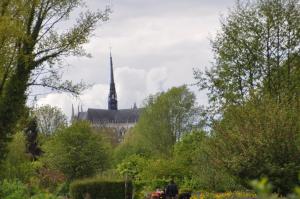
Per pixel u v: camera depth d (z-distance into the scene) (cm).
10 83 2334
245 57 4106
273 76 4066
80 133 6288
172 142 9212
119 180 4128
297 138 2369
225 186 4028
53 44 2392
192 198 3469
